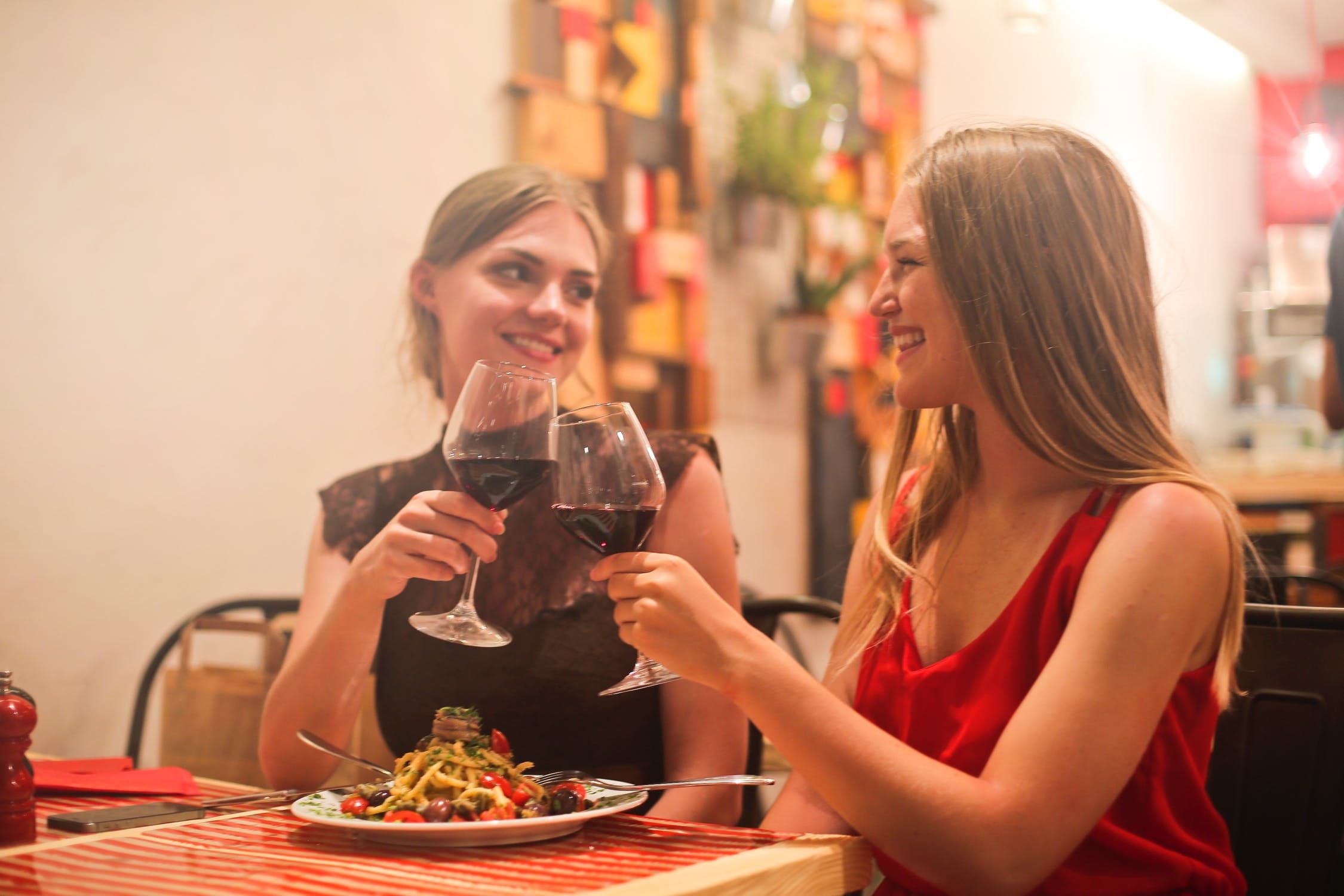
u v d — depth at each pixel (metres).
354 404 2.89
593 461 1.01
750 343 4.06
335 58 2.85
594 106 3.43
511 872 0.81
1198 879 1.03
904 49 4.72
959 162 1.15
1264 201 8.22
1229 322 7.68
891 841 0.90
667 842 0.91
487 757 0.98
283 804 1.08
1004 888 0.89
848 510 4.39
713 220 3.93
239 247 2.67
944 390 1.17
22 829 0.92
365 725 1.85
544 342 1.64
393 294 2.98
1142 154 6.76
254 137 2.70
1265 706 1.25
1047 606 1.05
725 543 1.48
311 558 1.57
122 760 1.29
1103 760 0.93
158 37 2.53
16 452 2.30
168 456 2.54
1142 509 1.02
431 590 1.48
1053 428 1.11
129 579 2.47
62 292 2.37
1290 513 5.06
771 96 3.95
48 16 2.36
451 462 1.10
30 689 2.32
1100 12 6.39
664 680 1.03
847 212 4.29
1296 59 7.80
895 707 1.17
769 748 1.92
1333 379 2.67
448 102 3.11
